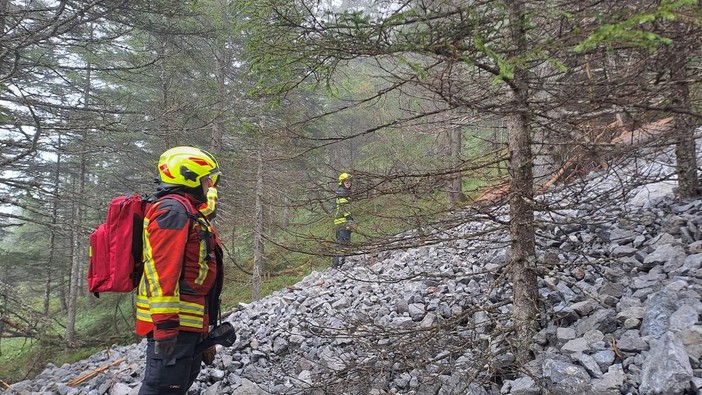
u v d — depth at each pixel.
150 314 2.71
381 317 5.50
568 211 5.53
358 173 3.23
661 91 2.44
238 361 5.38
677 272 3.63
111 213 2.89
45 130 7.11
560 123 2.80
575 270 4.36
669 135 2.79
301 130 3.55
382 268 7.87
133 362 6.16
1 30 6.68
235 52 13.27
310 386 3.55
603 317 3.26
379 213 3.35
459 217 3.19
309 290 7.87
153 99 12.91
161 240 2.63
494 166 3.18
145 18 9.04
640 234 4.67
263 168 10.55
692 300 3.02
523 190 3.04
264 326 6.39
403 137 4.68
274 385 4.63
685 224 4.45
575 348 3.08
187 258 2.79
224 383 4.84
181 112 9.09
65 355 13.13
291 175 10.43
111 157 11.71
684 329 2.74
